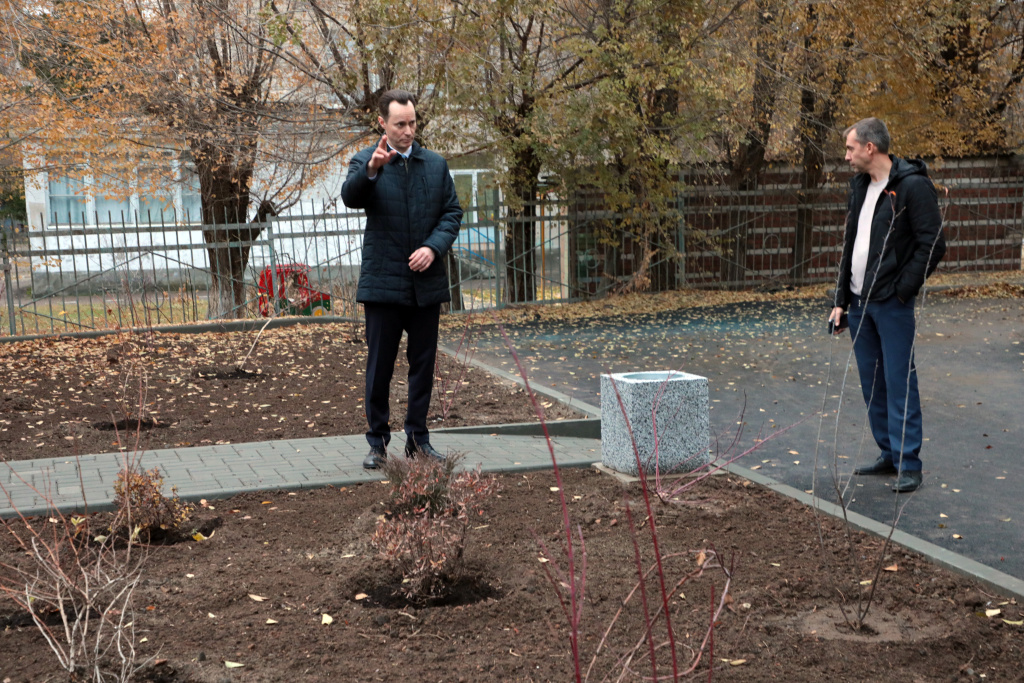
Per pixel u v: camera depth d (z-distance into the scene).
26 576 3.72
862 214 6.10
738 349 12.16
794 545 4.69
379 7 13.55
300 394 9.05
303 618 3.72
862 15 16.48
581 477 6.01
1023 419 7.85
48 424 7.69
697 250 20.06
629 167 16.81
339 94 15.95
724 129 17.19
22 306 13.88
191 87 15.74
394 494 5.05
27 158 15.55
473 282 20.28
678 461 5.99
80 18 14.04
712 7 15.94
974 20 17.98
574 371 10.76
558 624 3.68
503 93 15.17
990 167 22.11
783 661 3.39
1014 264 22.52
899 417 5.86
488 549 4.55
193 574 4.20
